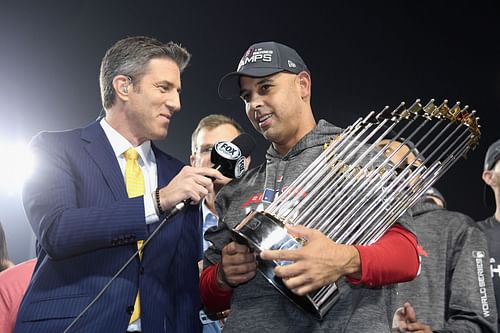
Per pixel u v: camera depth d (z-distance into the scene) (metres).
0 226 3.40
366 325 2.11
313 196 2.09
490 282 2.81
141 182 2.45
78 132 2.48
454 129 2.23
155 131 2.47
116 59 2.50
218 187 3.32
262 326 2.20
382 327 2.13
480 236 2.91
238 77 2.45
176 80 2.52
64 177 2.33
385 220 2.08
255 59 2.39
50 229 2.23
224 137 3.59
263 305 2.23
